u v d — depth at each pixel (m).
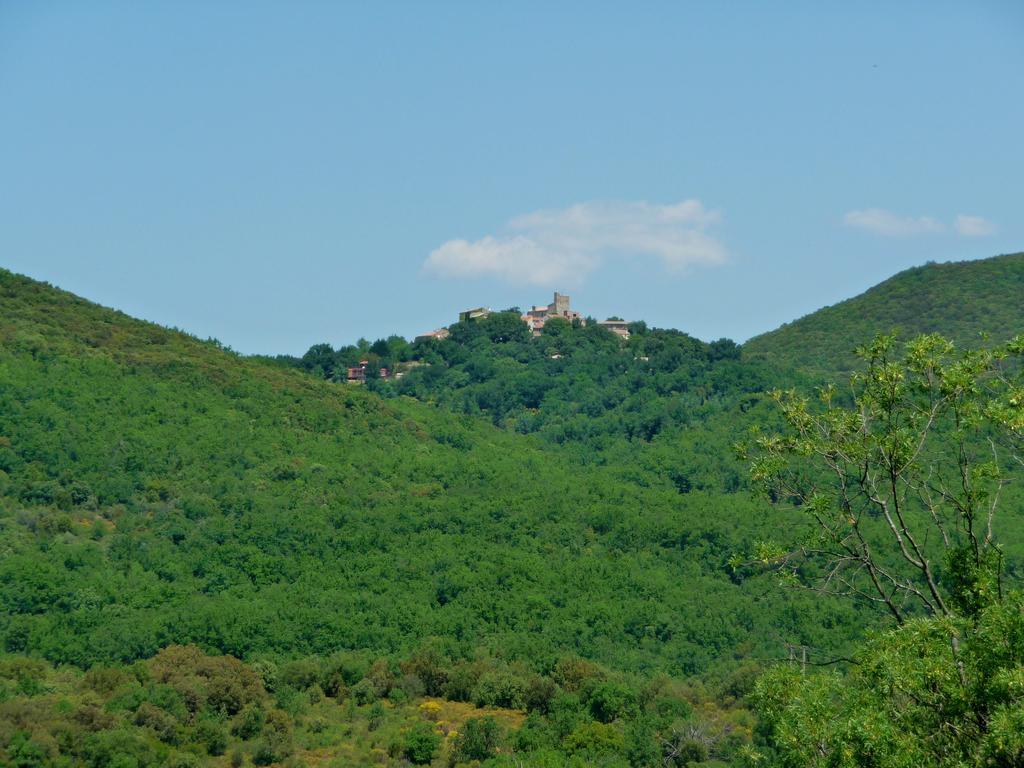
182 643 132.00
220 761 102.75
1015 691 35.34
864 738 36.12
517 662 129.62
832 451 44.03
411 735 104.44
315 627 140.00
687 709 109.62
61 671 121.25
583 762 93.88
